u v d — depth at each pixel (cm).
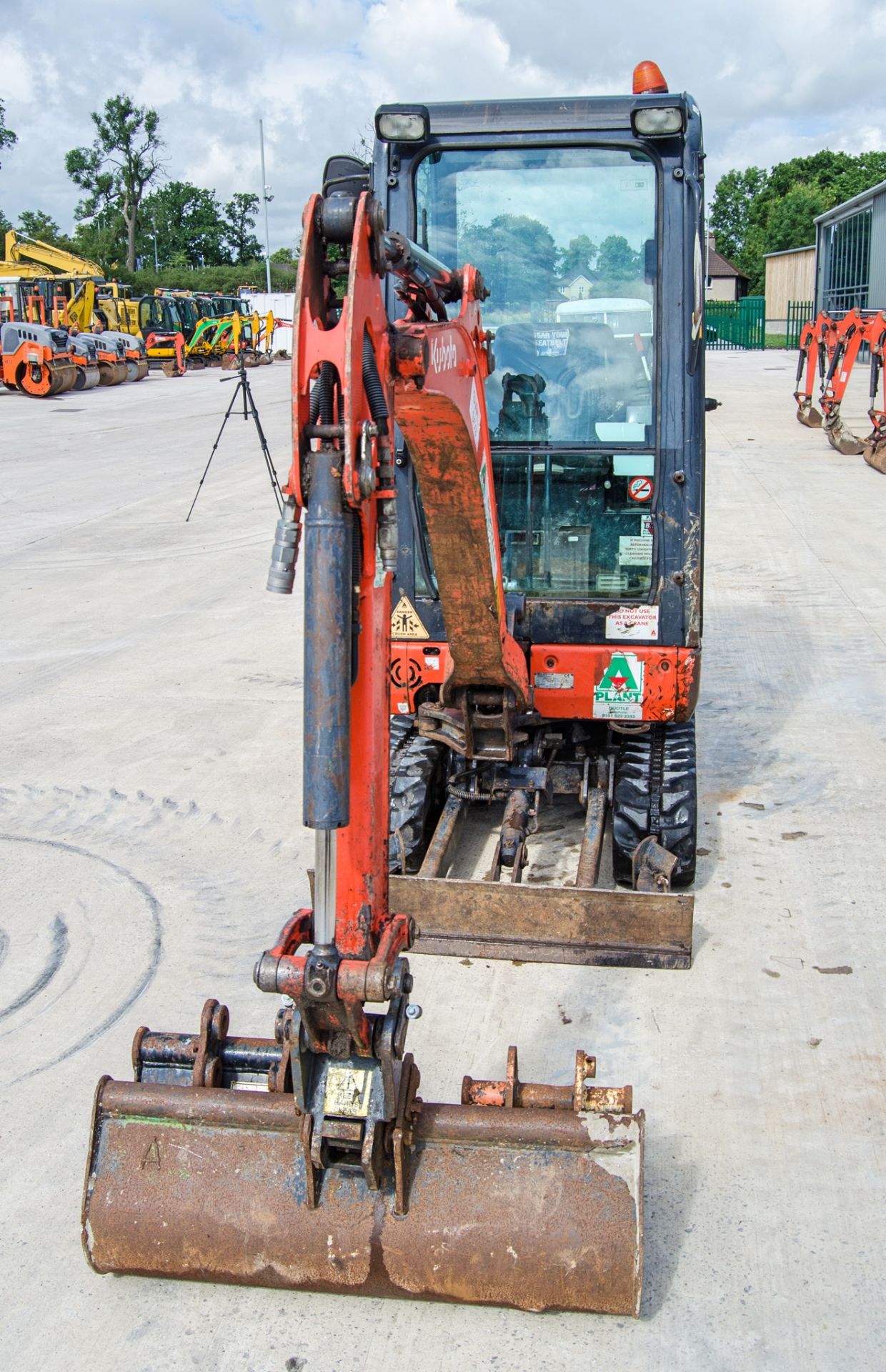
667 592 491
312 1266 308
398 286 472
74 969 477
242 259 9756
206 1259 312
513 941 470
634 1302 300
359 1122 293
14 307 3622
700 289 479
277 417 2461
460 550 409
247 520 1407
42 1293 325
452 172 487
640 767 514
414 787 523
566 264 488
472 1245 301
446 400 339
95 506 1516
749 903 517
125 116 8412
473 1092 319
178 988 462
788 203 8038
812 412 2133
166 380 3634
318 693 261
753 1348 303
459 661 455
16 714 771
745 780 651
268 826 601
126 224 8694
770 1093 397
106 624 986
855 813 605
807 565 1145
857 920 502
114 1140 319
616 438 493
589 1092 310
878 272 3375
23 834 596
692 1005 444
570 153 477
